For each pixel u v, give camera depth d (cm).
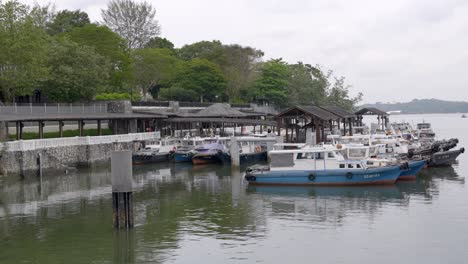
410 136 8775
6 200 4828
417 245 3241
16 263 3070
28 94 8162
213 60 14262
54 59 8781
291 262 2991
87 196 4991
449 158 6425
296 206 4406
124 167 3597
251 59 14425
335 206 4353
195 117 9756
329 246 3262
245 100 14612
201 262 3027
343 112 9469
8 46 7244
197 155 7356
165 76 12344
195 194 5050
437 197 4600
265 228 3706
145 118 9031
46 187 5512
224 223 3872
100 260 3092
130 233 3619
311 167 5328
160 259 3088
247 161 7481
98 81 9194
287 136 8062
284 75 14400
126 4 13588
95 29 10725
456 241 3297
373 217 3944
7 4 7431
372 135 7538
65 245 3381
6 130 6462
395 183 5344
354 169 5194
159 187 5506
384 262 2967
